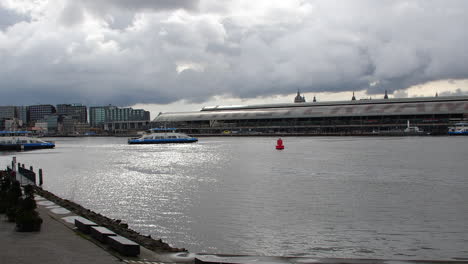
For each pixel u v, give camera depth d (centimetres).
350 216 4125
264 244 3198
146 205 4725
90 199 5156
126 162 10825
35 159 12481
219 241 3278
